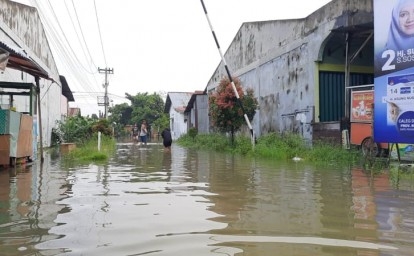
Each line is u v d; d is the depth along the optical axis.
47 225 4.20
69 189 6.72
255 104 18.92
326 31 14.96
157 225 4.23
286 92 18.20
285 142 15.30
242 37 23.89
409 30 9.77
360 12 13.38
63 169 10.20
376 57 10.70
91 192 6.42
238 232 3.97
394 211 5.03
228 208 5.16
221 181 7.83
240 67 24.47
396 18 10.09
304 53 16.61
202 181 7.84
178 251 3.33
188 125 39.72
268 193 6.38
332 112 16.02
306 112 16.38
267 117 20.27
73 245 3.48
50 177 8.41
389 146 10.98
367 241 3.69
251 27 22.28
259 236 3.82
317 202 5.61
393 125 10.21
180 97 46.94
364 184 7.39
